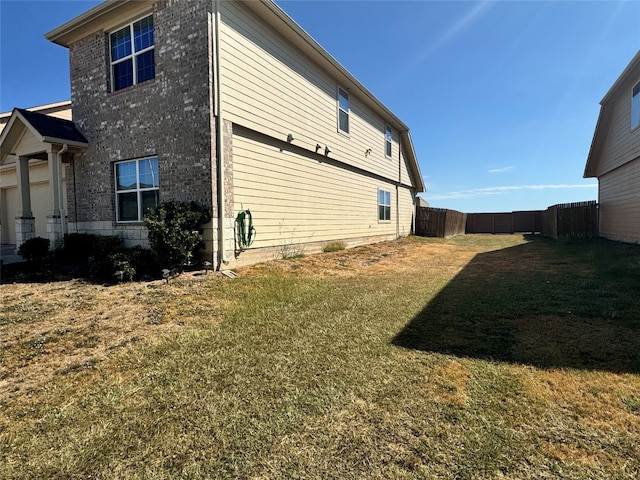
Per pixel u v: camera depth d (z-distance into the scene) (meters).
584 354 3.22
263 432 2.20
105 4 7.71
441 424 2.24
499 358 3.19
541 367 2.99
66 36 8.84
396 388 2.69
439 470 1.85
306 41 9.30
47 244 8.00
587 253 9.95
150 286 5.88
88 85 8.77
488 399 2.51
